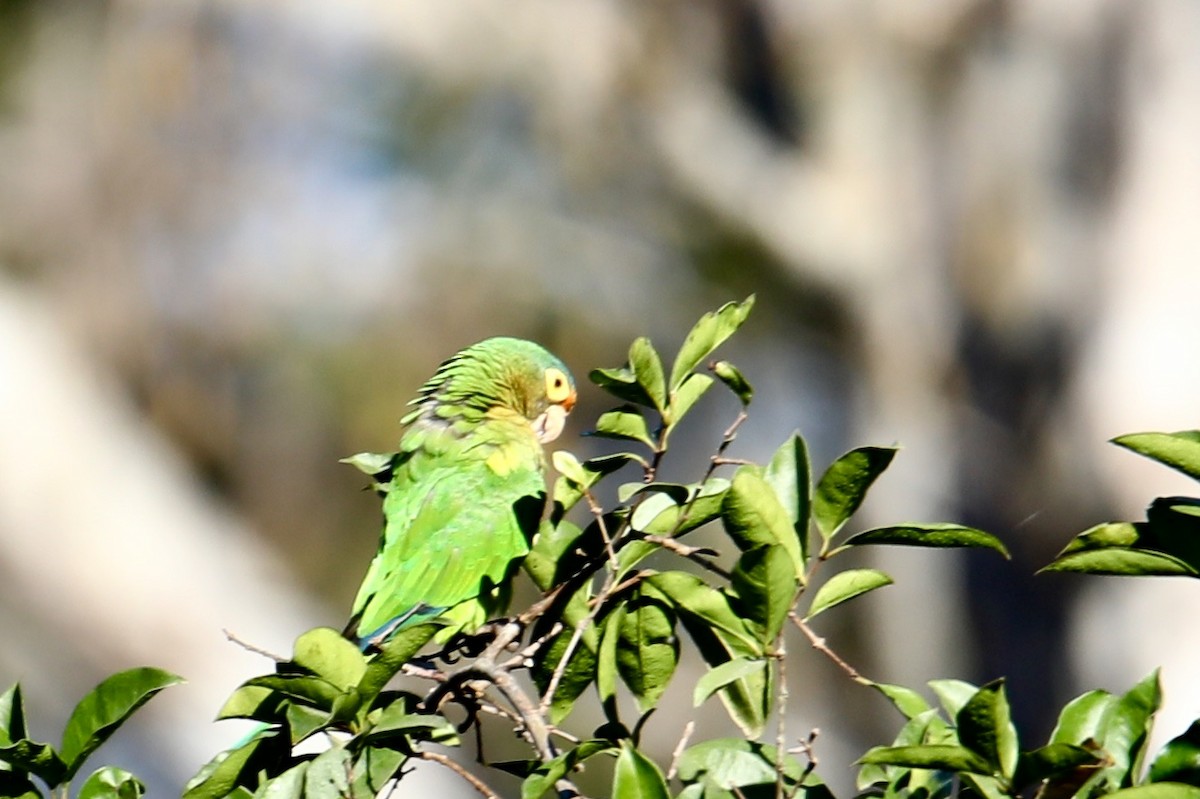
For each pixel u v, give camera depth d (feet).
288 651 43.93
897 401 55.67
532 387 23.03
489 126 52.31
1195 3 51.11
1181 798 10.02
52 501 41.47
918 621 55.11
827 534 12.85
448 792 42.57
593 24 52.75
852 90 56.13
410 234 51.83
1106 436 50.65
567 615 14.53
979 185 53.67
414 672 14.67
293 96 49.57
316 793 11.73
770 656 12.02
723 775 12.61
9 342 42.63
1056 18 53.16
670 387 14.43
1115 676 49.67
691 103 55.06
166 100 47.42
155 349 48.37
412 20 49.98
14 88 45.70
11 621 41.57
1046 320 52.47
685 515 13.93
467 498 20.27
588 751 11.91
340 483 51.11
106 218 47.03
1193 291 49.98
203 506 45.98
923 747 10.58
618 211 54.13
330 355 50.96
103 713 12.48
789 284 55.57
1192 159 50.65
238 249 50.01
